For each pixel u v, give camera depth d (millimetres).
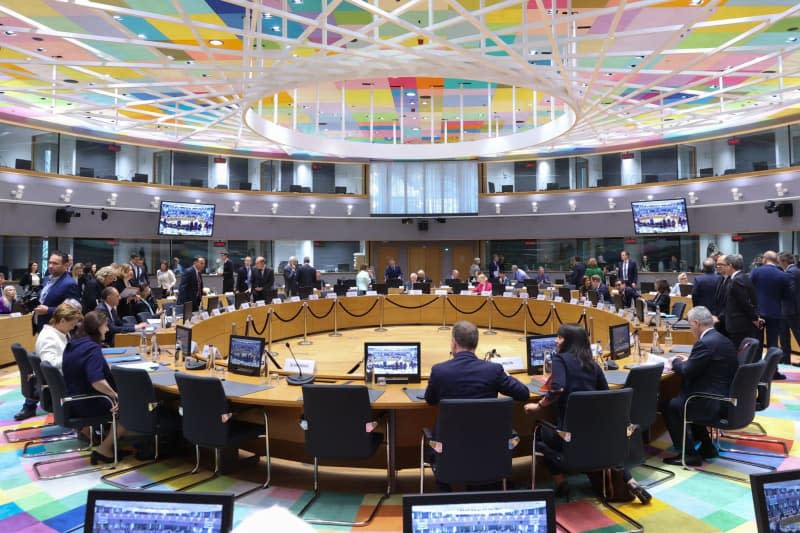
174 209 17016
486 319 12930
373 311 13062
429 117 17219
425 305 13328
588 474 4152
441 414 3432
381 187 20203
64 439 5371
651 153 18531
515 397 3775
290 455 4844
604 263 17984
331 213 19906
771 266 7609
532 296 12211
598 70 8203
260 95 9242
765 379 4785
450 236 20391
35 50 10828
